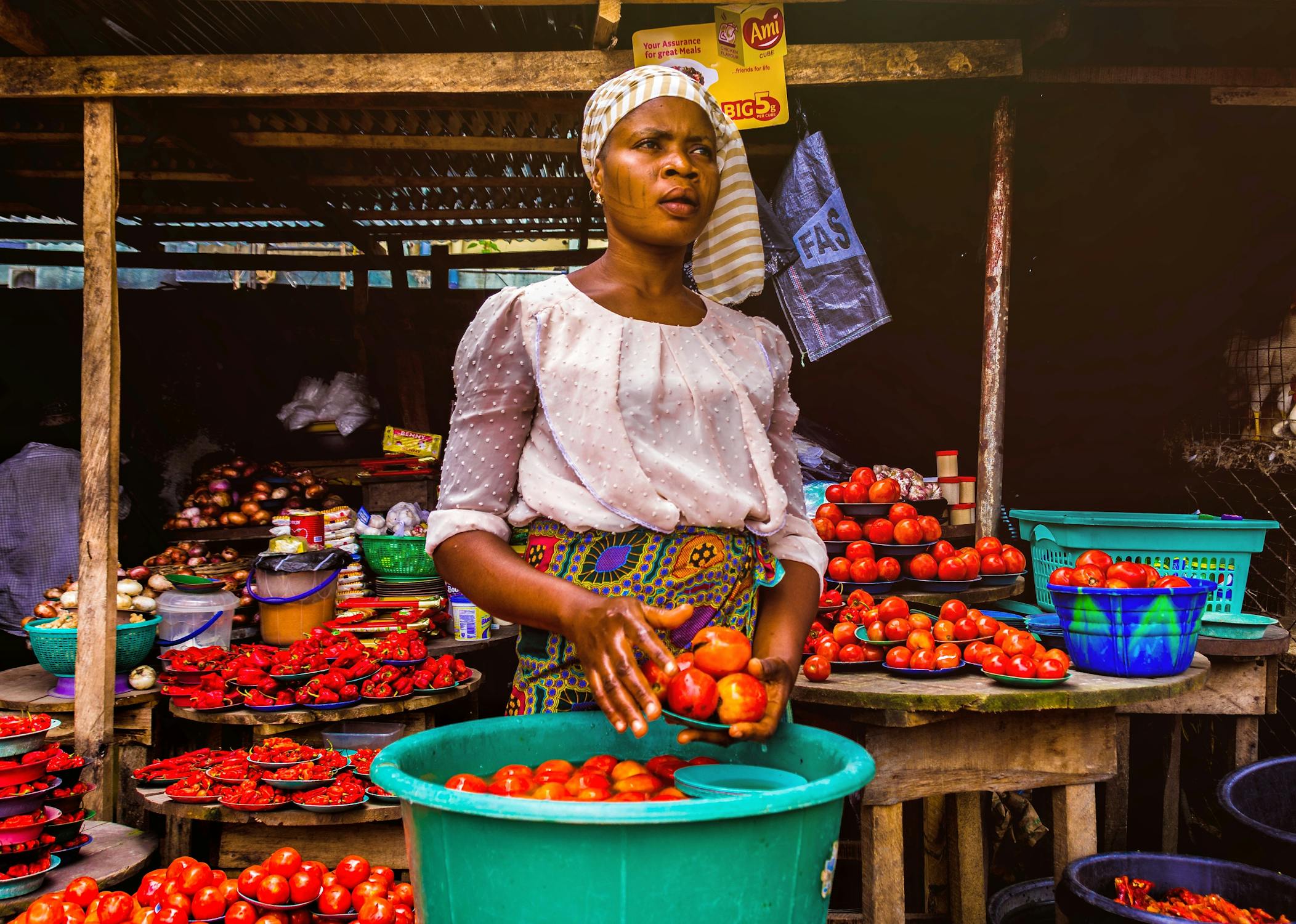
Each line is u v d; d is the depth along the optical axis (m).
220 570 4.88
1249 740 3.03
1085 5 3.40
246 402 7.01
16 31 3.35
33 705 3.56
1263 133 4.36
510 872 0.96
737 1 3.52
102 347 3.49
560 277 1.37
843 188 4.74
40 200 5.64
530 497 1.27
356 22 3.80
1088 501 5.42
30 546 5.26
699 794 1.11
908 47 3.55
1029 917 2.71
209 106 4.30
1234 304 4.62
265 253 7.96
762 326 1.49
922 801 3.31
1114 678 2.35
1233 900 2.15
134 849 2.83
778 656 1.28
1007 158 3.81
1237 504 4.43
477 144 4.87
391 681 3.53
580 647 1.09
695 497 1.25
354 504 6.51
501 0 3.31
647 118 1.33
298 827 2.74
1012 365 5.50
